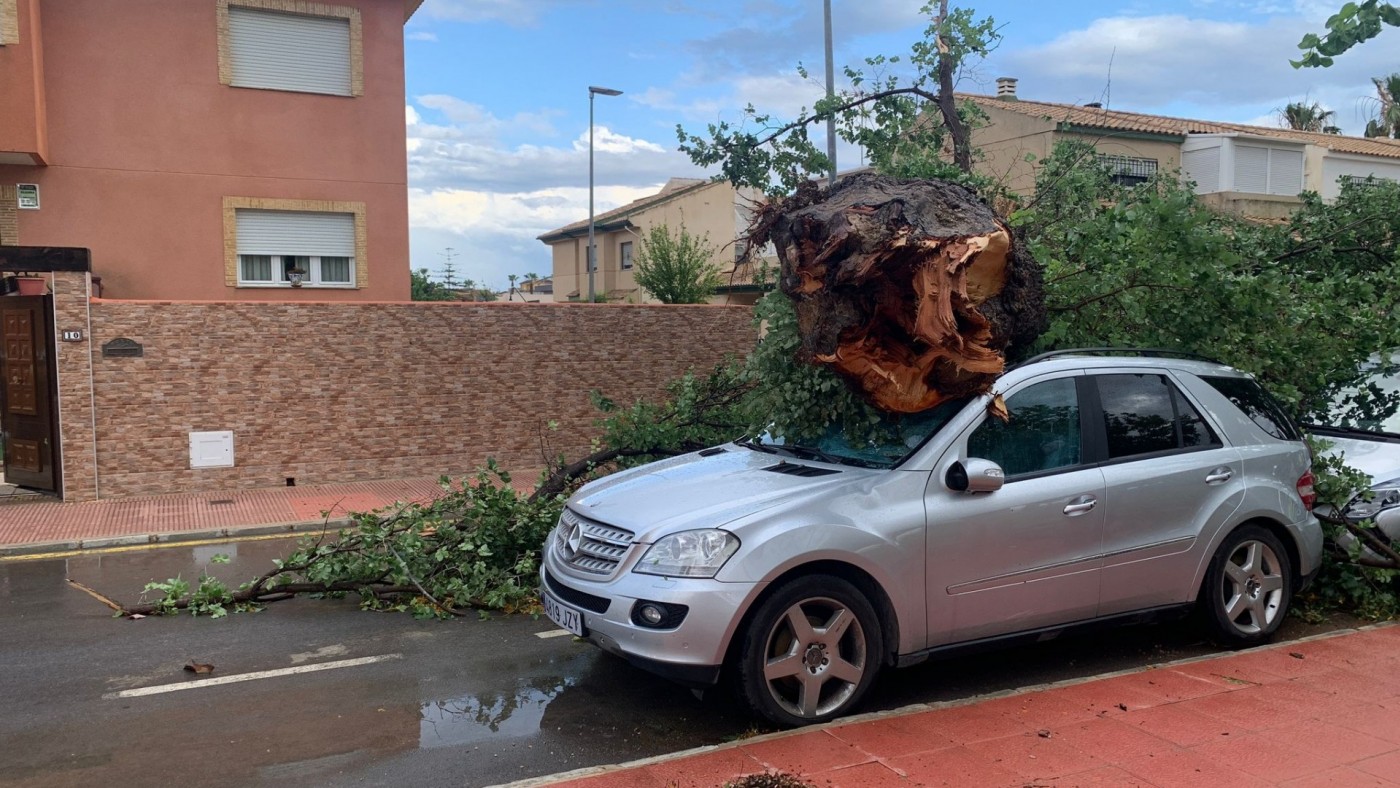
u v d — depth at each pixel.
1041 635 5.31
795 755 4.29
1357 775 4.09
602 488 5.58
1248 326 6.74
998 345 5.54
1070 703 4.89
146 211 15.46
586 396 15.28
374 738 4.77
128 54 15.23
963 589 5.02
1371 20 4.57
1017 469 5.28
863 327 5.21
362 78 16.66
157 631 6.73
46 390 12.59
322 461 13.74
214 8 15.65
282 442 13.52
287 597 7.55
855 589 4.82
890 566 4.83
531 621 6.89
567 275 44.62
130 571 9.05
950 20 10.14
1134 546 5.47
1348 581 6.68
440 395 14.38
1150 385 5.82
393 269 17.08
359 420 13.93
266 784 4.26
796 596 4.66
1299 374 7.31
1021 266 5.50
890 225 4.92
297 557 7.52
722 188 31.73
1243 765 4.18
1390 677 5.25
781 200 5.88
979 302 5.33
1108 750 4.33
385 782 4.28
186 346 12.97
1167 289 6.48
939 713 4.77
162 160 15.51
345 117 16.62
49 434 12.65
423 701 5.30
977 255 5.03
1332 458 6.71
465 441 14.56
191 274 15.79
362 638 6.52
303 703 5.27
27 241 14.85
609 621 4.71
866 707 5.15
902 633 4.90
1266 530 6.01
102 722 5.00
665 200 35.16
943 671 5.72
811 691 4.71
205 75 15.69
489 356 14.65
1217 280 6.38
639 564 4.71
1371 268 9.94
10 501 12.49
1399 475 6.90
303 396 13.60
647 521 4.83
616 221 38.53
